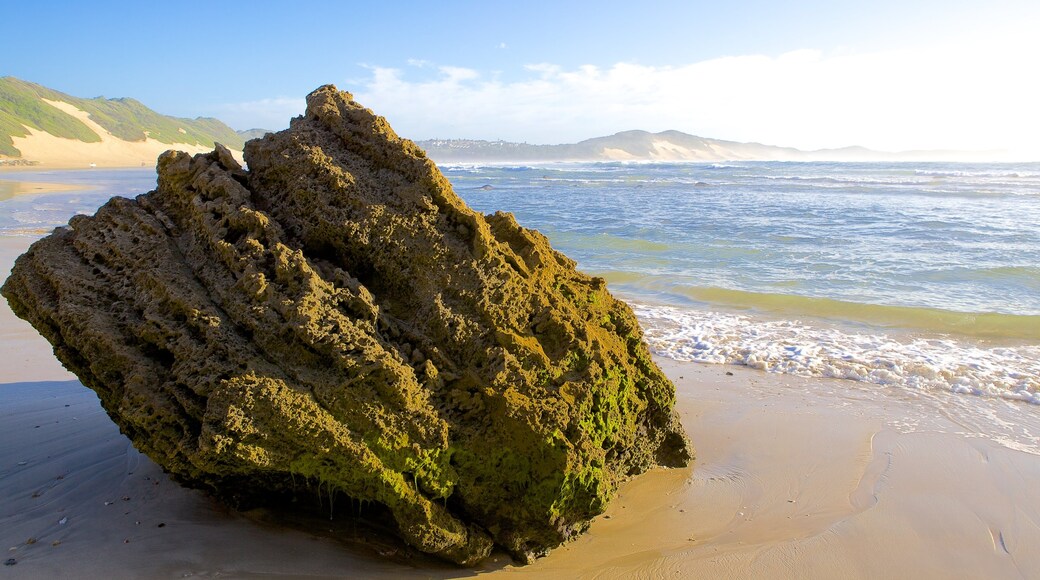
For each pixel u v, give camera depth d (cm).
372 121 537
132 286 469
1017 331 979
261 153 532
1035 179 3966
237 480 434
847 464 590
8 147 8262
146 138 11150
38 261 485
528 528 443
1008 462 588
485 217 570
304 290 440
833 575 439
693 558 454
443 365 446
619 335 543
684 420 698
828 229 2022
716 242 1847
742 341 975
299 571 419
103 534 443
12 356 871
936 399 745
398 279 484
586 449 436
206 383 403
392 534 450
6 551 423
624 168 8325
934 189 3403
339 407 408
